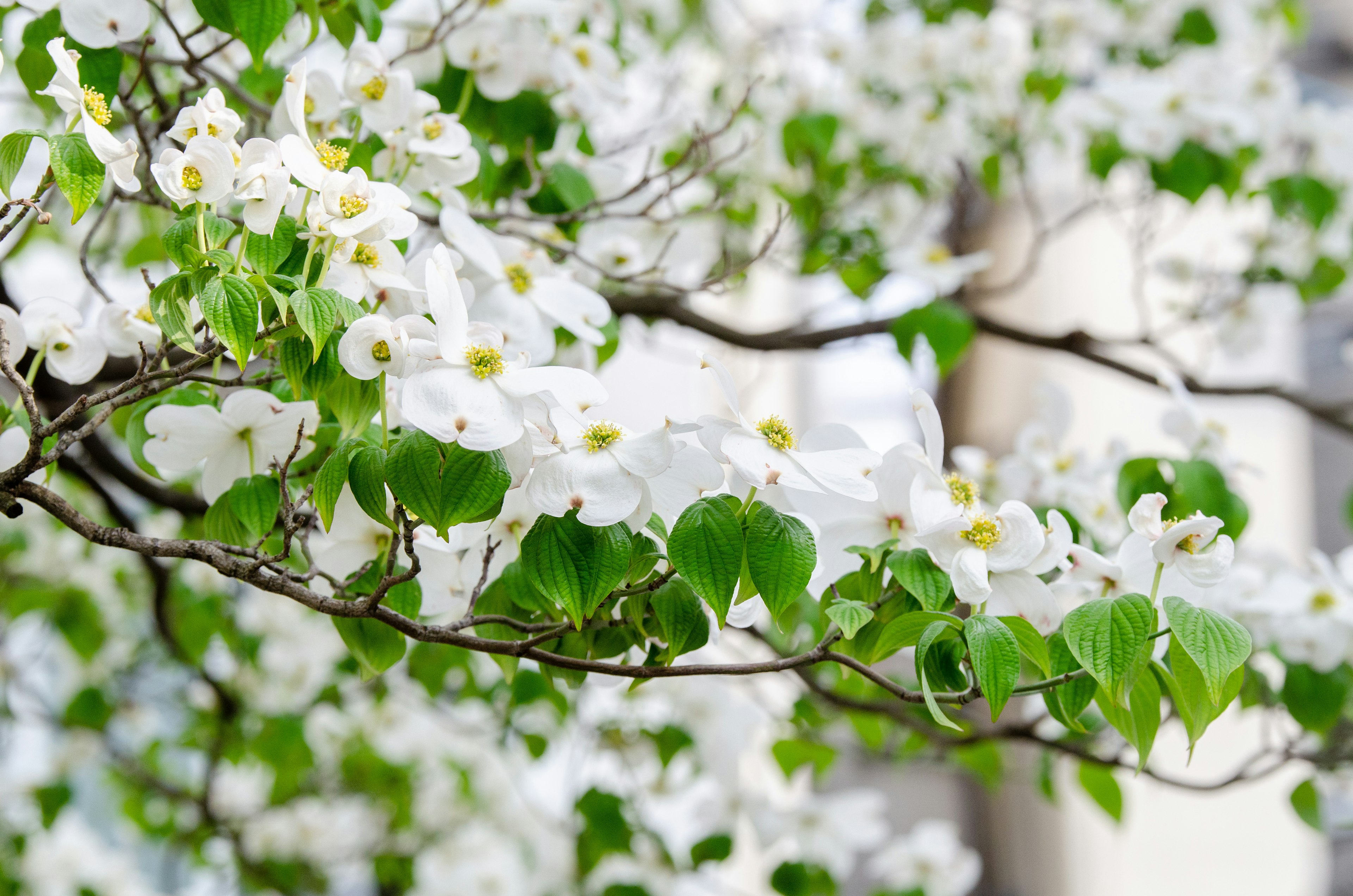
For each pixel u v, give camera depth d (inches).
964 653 87.4
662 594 86.4
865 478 85.9
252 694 178.5
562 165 99.2
